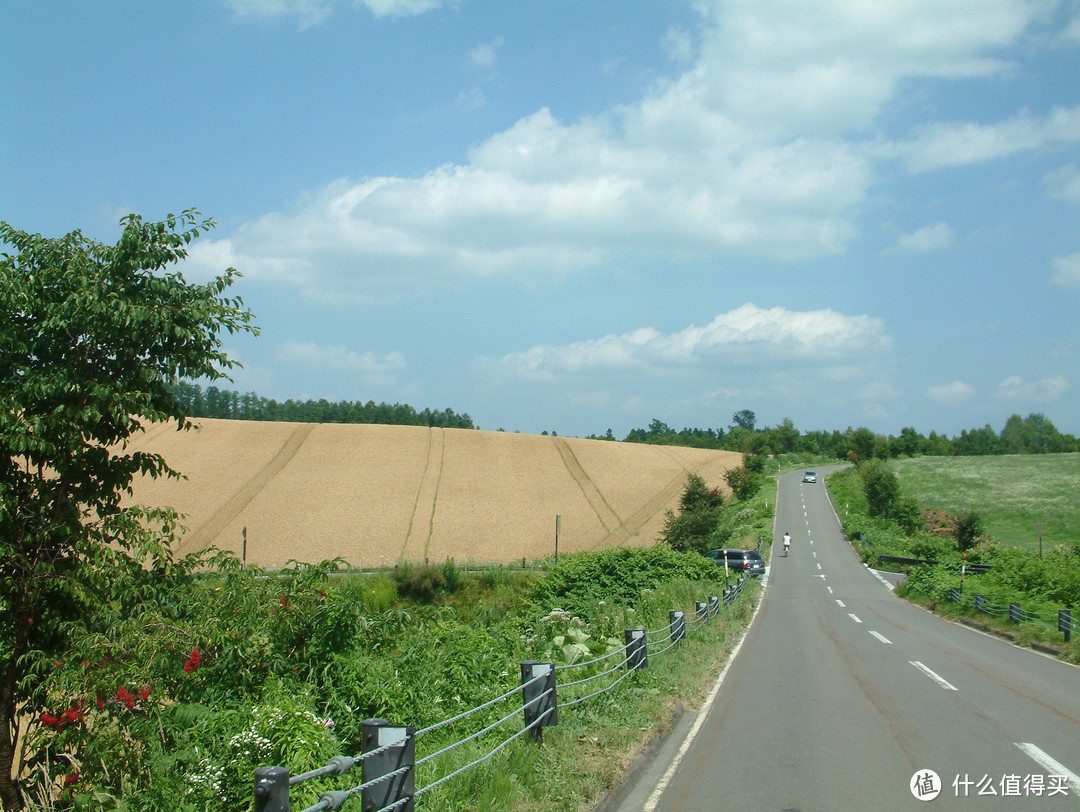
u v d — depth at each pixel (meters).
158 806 5.57
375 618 9.64
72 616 8.13
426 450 79.62
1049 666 14.98
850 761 7.87
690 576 30.52
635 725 8.86
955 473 94.56
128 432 8.54
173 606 8.46
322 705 7.70
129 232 8.38
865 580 40.81
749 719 10.01
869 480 68.94
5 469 7.97
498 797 5.96
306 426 83.50
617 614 20.64
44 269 8.20
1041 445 178.88
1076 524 63.53
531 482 74.56
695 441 189.50
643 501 72.56
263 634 8.13
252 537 55.16
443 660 9.20
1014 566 29.44
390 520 60.66
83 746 6.43
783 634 19.91
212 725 6.52
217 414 180.12
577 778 6.72
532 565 48.47
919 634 20.30
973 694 11.67
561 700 9.42
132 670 6.96
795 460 138.88
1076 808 6.39
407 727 5.10
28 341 8.09
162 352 8.52
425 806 5.69
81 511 8.38
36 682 7.66
